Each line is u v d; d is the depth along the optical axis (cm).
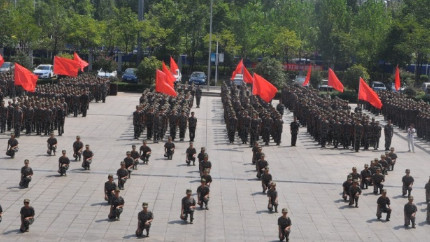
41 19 13950
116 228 3778
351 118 7088
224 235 3744
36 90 8006
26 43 14500
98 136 6781
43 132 6738
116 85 10862
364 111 10338
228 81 14025
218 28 14475
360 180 5025
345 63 15388
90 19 13888
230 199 4506
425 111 8169
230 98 8594
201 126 7856
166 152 5716
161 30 13775
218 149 6391
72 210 4088
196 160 5712
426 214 4350
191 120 6681
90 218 3944
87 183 4753
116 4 19100
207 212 4181
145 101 7850
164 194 4550
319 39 15012
